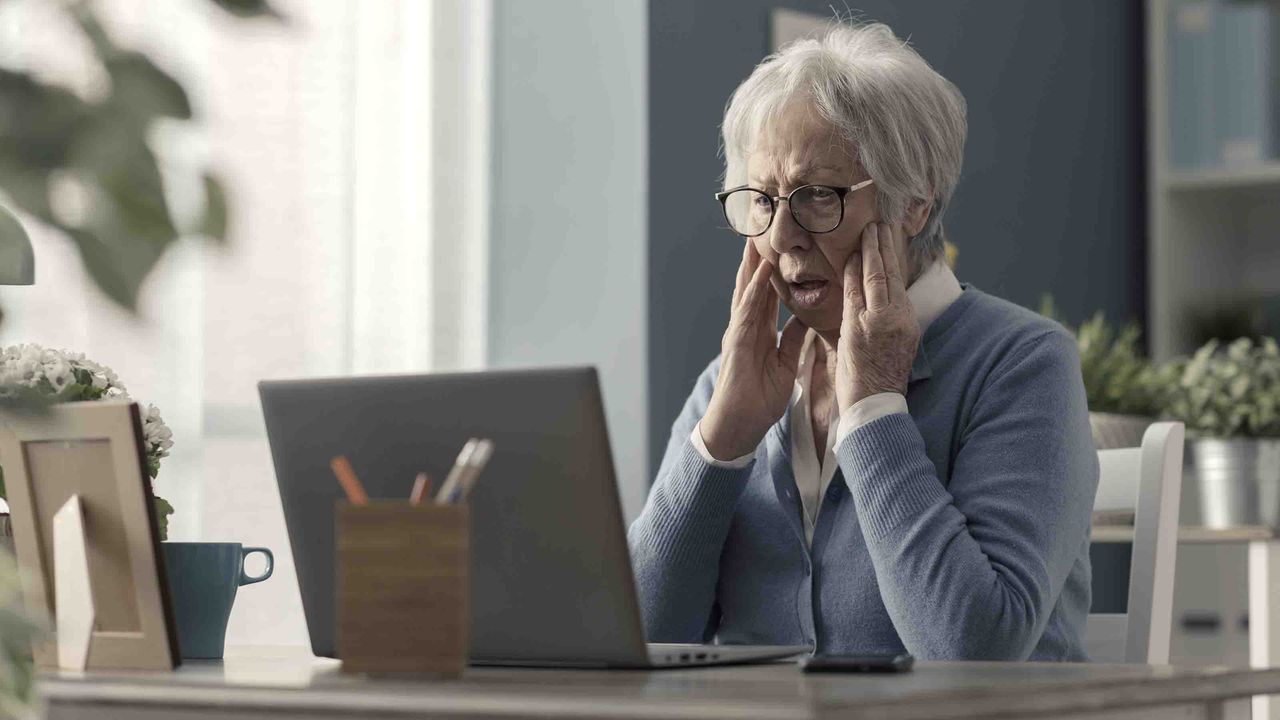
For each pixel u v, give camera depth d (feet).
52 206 1.16
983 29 12.42
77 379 4.78
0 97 1.17
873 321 5.56
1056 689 3.28
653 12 10.13
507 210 10.47
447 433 3.97
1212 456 9.73
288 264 9.31
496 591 3.99
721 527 5.97
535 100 10.43
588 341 10.21
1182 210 13.17
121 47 1.22
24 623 2.25
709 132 10.44
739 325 6.04
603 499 3.79
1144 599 6.34
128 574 4.03
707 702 2.81
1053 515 5.48
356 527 3.51
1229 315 13.03
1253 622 9.12
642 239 10.05
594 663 3.94
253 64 9.12
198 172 1.21
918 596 5.16
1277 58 12.62
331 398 4.15
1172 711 3.77
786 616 5.94
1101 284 13.38
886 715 2.82
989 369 5.89
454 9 10.27
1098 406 9.73
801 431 6.17
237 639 8.89
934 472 5.43
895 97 5.95
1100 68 13.50
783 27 10.84
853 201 5.86
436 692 3.15
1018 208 12.67
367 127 9.83
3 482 4.52
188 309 8.52
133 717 3.42
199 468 8.61
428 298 10.05
